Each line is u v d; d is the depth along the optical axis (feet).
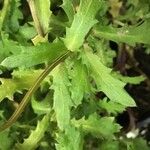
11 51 0.75
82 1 0.67
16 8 0.80
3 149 0.79
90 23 0.68
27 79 0.71
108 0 0.90
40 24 0.72
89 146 0.85
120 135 0.93
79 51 0.71
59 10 0.80
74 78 0.70
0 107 0.83
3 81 0.70
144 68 1.14
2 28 0.79
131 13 0.90
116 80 0.69
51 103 0.79
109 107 0.80
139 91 1.16
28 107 0.83
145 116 1.15
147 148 0.88
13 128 0.81
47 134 0.80
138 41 0.72
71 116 0.78
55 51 0.69
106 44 0.87
